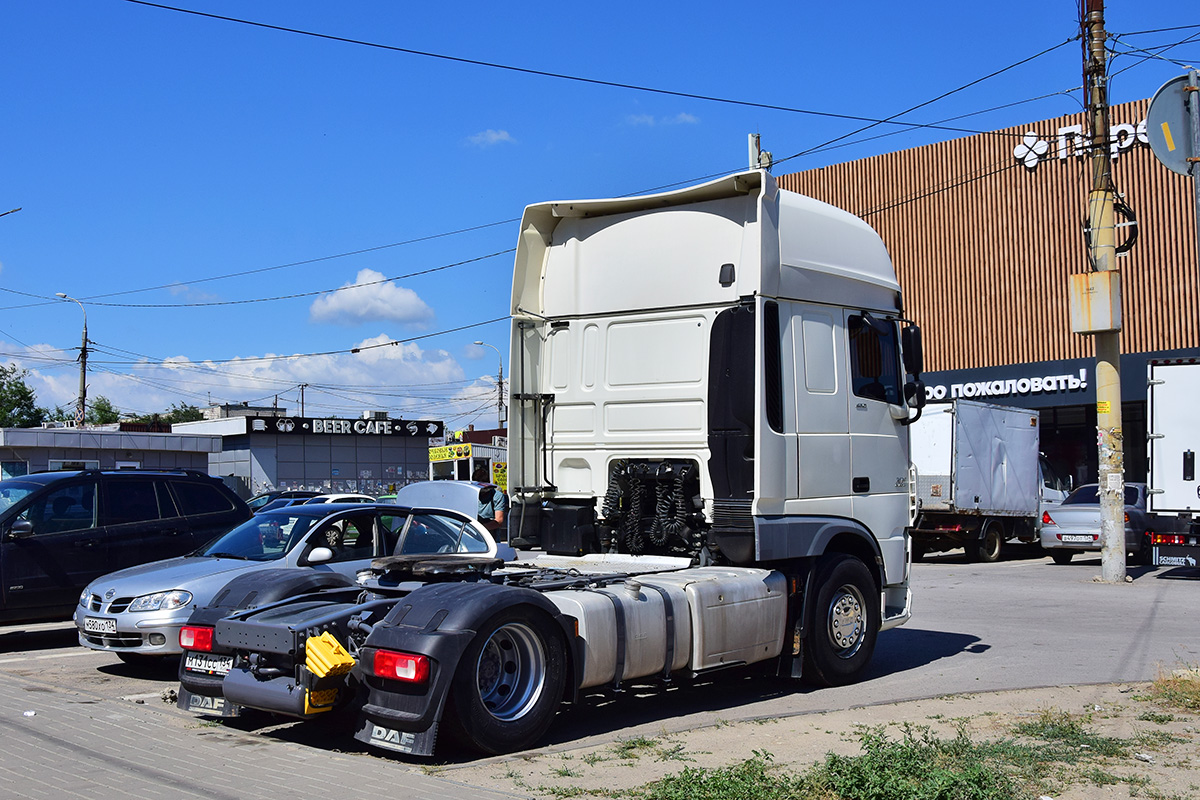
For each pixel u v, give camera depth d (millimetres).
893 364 9609
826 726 7090
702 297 8352
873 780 5215
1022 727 6820
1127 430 31297
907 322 9484
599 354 8867
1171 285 29672
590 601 6738
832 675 8547
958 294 33406
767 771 5828
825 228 8922
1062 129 31609
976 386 32812
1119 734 6695
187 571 9539
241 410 58906
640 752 6344
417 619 6117
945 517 22578
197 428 47625
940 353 33688
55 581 11398
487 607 6098
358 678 6293
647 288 8656
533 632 6391
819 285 8719
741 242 8266
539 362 9203
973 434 22656
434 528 10250
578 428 8914
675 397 8406
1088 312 17656
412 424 48781
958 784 5246
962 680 8922
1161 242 29906
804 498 8328
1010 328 32469
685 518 8250
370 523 9969
